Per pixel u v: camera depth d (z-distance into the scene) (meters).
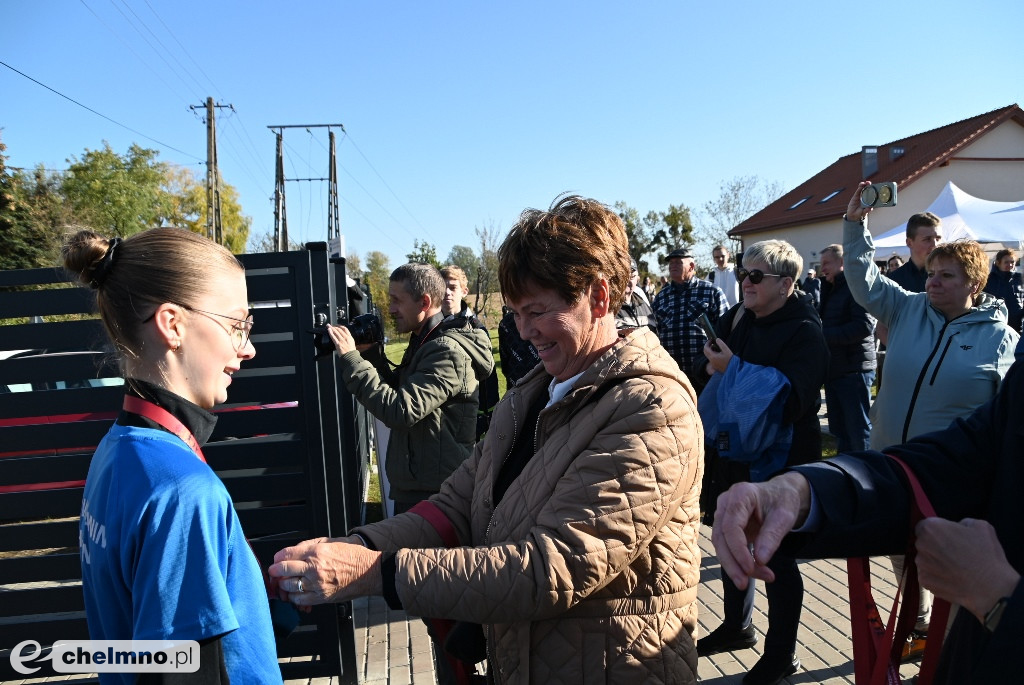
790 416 2.85
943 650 1.21
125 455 1.09
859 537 1.13
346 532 2.85
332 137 36.47
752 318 3.14
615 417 1.37
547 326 1.46
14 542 2.58
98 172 40.84
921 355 2.97
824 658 3.14
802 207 28.86
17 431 2.53
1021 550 1.13
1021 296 7.27
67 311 2.52
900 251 11.75
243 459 2.70
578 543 1.29
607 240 1.47
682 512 1.44
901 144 27.05
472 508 1.70
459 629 1.64
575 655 1.39
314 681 3.09
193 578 1.04
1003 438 1.20
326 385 2.82
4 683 2.65
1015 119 23.58
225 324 1.24
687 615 1.47
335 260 4.15
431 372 2.85
